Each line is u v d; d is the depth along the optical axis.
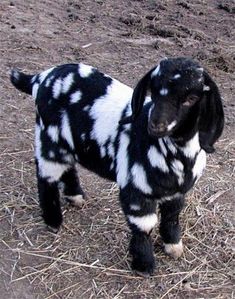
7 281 1.36
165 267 1.42
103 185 1.67
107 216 1.56
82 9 2.88
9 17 2.67
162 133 1.15
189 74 1.16
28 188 1.64
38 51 2.39
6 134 1.87
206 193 1.67
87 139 1.36
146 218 1.31
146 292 1.35
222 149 1.88
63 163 1.44
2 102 2.03
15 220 1.53
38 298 1.32
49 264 1.41
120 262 1.42
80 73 1.39
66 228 1.51
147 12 2.90
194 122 1.21
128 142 1.29
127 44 2.55
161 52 2.51
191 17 2.89
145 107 1.27
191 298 1.34
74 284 1.36
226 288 1.37
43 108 1.41
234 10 3.02
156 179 1.25
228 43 2.65
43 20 2.69
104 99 1.35
